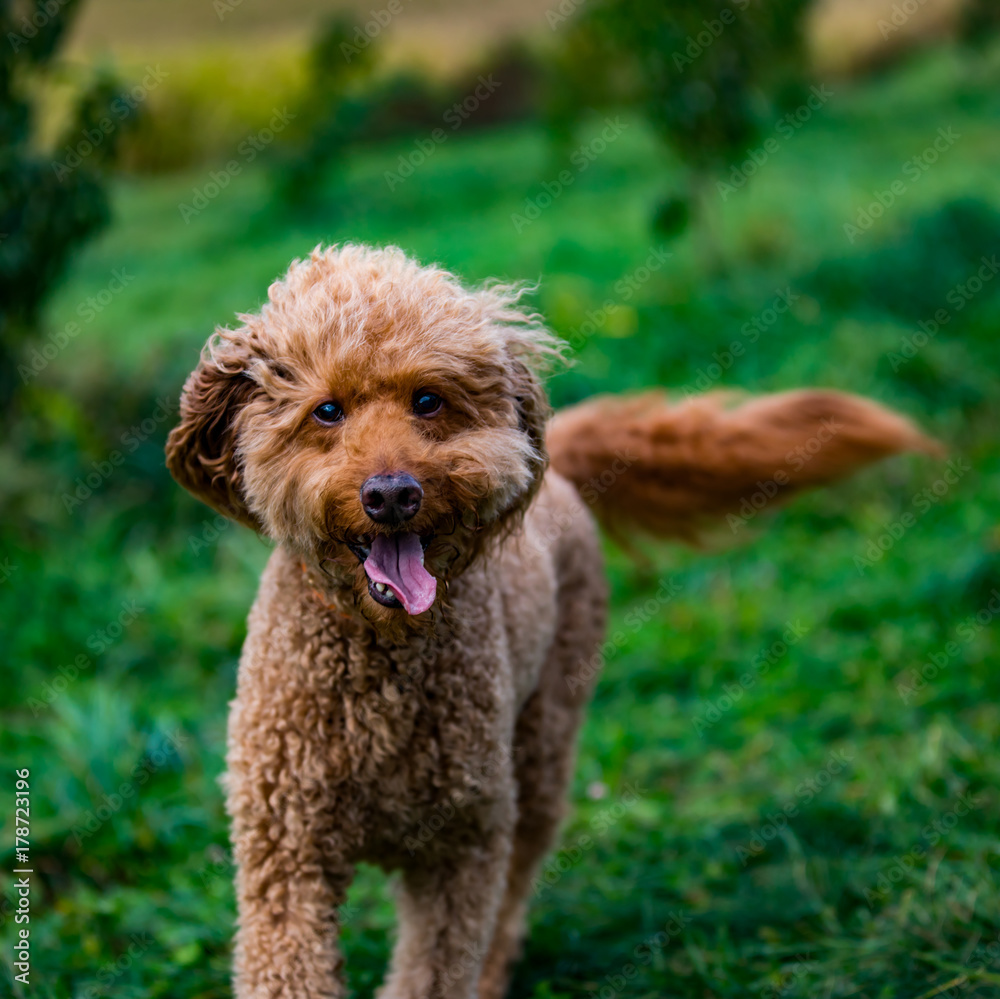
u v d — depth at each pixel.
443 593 3.08
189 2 20.31
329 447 2.97
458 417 3.07
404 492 2.81
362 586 2.97
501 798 3.36
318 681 3.16
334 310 2.99
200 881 4.56
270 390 3.06
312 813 3.17
